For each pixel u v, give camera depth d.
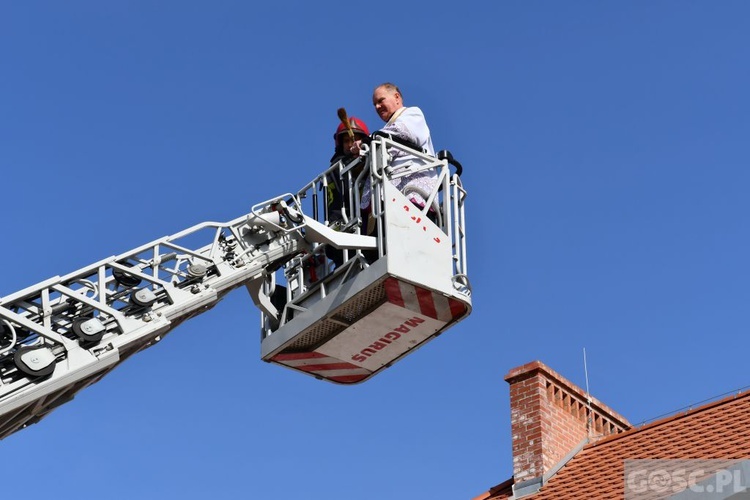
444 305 14.97
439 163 15.36
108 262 14.82
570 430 19.17
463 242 15.33
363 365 16.14
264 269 15.59
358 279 14.77
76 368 13.95
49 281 14.37
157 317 14.67
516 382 19.47
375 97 16.08
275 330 16.00
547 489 18.22
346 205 15.81
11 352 14.01
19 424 14.04
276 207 15.54
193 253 15.28
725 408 18.14
